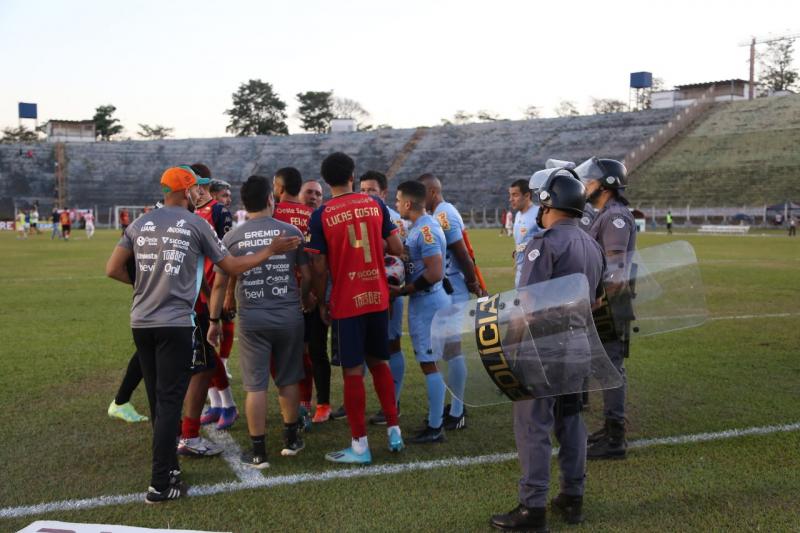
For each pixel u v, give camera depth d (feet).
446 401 18.88
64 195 196.13
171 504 12.67
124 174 206.18
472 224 172.65
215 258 13.67
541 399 11.58
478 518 12.12
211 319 15.11
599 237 15.23
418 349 16.33
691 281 15.49
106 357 24.56
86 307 36.60
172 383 13.06
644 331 15.40
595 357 11.34
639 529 11.64
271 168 213.25
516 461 14.89
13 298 39.99
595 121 201.98
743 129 175.22
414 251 16.67
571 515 11.91
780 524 11.72
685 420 17.34
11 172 200.44
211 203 18.65
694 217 147.84
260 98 318.65
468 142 209.97
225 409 17.54
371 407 19.35
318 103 324.80
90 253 78.13
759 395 19.48
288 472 14.34
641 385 20.62
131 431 16.75
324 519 12.05
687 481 13.60
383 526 11.79
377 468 14.51
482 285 18.86
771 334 28.55
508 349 10.93
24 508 12.41
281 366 15.30
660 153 175.22
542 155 193.47
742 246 88.33
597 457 14.87
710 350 25.46
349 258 14.96
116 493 13.14
